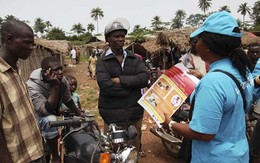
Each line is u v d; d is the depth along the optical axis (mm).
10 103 2156
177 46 14227
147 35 26219
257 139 3473
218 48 1847
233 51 1886
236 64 1878
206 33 1867
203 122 1770
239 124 1903
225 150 1841
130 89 3588
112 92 3500
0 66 2131
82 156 2422
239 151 1872
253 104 3545
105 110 3645
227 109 1809
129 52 3730
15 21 2236
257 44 5168
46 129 3299
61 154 2754
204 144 1899
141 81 3592
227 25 1811
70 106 3396
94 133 2656
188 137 1913
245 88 1918
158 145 5645
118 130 2252
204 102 1775
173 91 2443
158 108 2434
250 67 1972
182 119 4500
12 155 2178
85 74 21391
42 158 2480
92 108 9336
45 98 3113
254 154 3520
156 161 4895
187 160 2234
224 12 1862
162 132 4836
